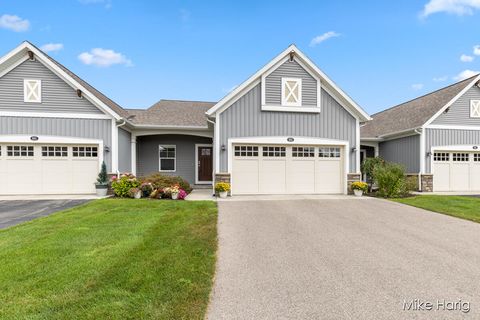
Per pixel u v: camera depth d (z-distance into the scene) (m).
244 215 7.67
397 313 2.98
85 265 3.93
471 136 14.46
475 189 14.59
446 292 3.46
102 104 11.54
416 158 14.37
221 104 11.29
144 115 15.67
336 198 10.78
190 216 7.27
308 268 4.18
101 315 2.75
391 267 4.24
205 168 16.27
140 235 5.44
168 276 3.65
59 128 11.44
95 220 6.69
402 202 9.86
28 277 3.55
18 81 11.21
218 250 4.93
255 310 3.02
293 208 8.71
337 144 12.18
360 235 5.93
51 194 11.52
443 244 5.37
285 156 12.04
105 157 11.71
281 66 11.78
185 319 2.76
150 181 11.64
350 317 2.90
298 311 3.01
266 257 4.62
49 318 2.70
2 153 11.26
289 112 11.85
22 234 5.44
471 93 14.52
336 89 11.92
